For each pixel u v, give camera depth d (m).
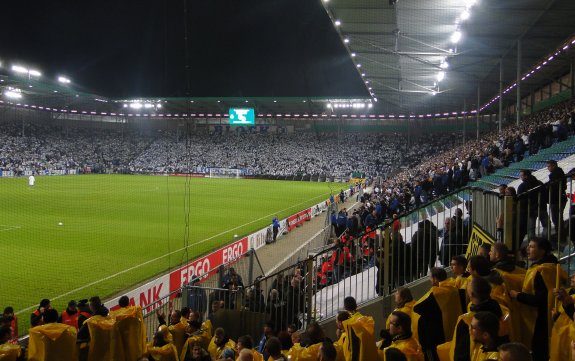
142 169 85.25
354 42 34.22
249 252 13.80
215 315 9.27
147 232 25.83
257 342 8.95
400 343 5.01
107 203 38.50
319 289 11.32
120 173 84.25
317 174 77.25
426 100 62.78
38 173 72.19
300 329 9.11
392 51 34.56
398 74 44.59
